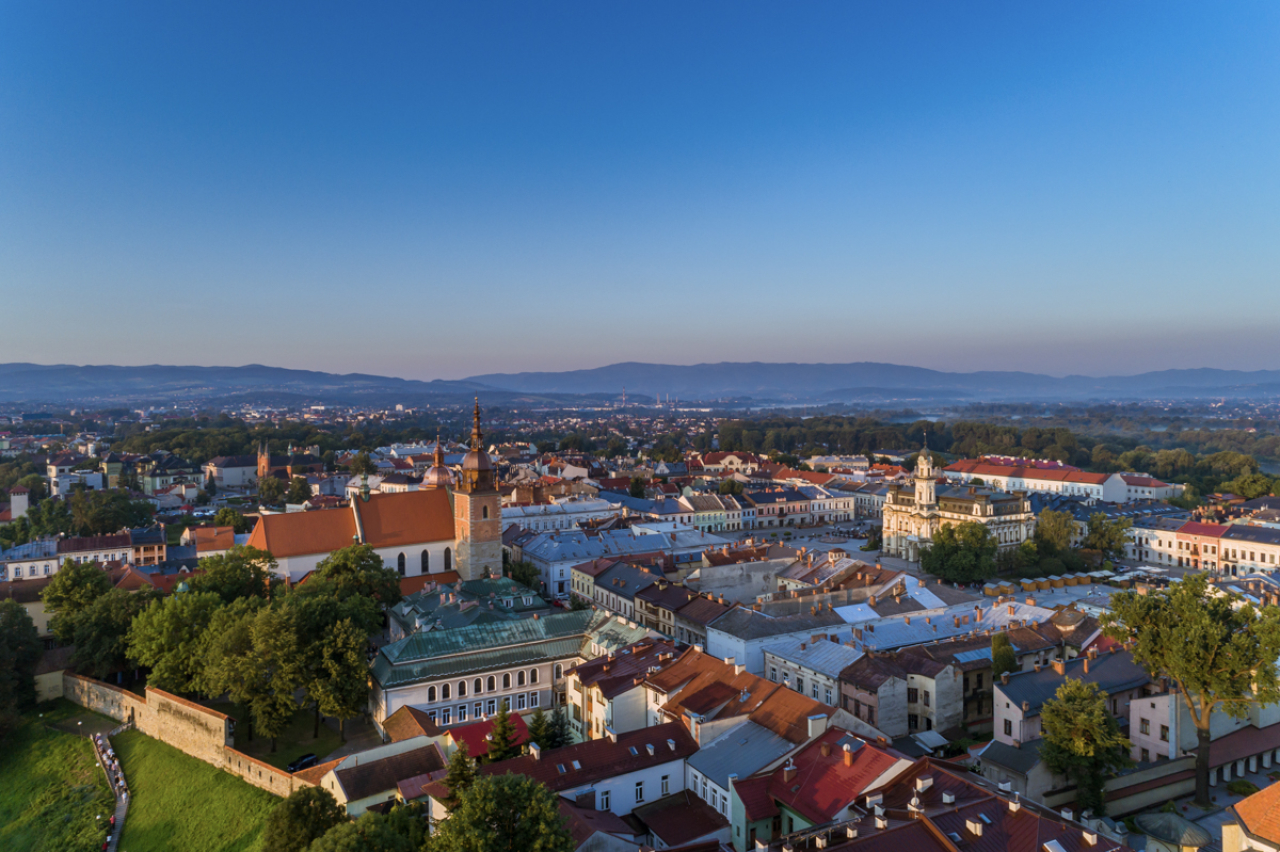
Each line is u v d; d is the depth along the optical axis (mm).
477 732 99438
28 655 130125
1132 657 102938
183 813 97500
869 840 57875
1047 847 57344
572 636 126438
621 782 80312
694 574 166625
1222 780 91750
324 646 105000
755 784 74688
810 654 116625
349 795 80938
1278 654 81375
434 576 163000
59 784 109938
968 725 108438
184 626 117125
